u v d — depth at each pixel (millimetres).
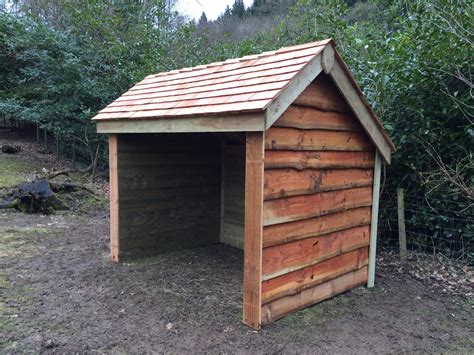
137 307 3369
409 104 4852
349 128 3668
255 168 2818
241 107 2791
